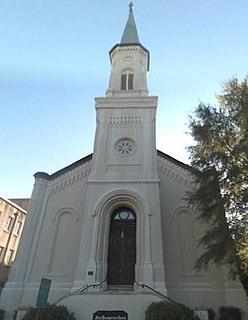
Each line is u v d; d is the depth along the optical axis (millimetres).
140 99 22062
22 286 17375
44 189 20906
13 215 34969
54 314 11836
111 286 15750
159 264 15477
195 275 17484
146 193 17797
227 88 16625
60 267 18125
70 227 19641
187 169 21062
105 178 18688
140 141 20344
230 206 14625
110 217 17906
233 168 14750
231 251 13680
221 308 15750
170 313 11695
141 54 26172
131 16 30516
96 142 20438
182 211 19859
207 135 16203
